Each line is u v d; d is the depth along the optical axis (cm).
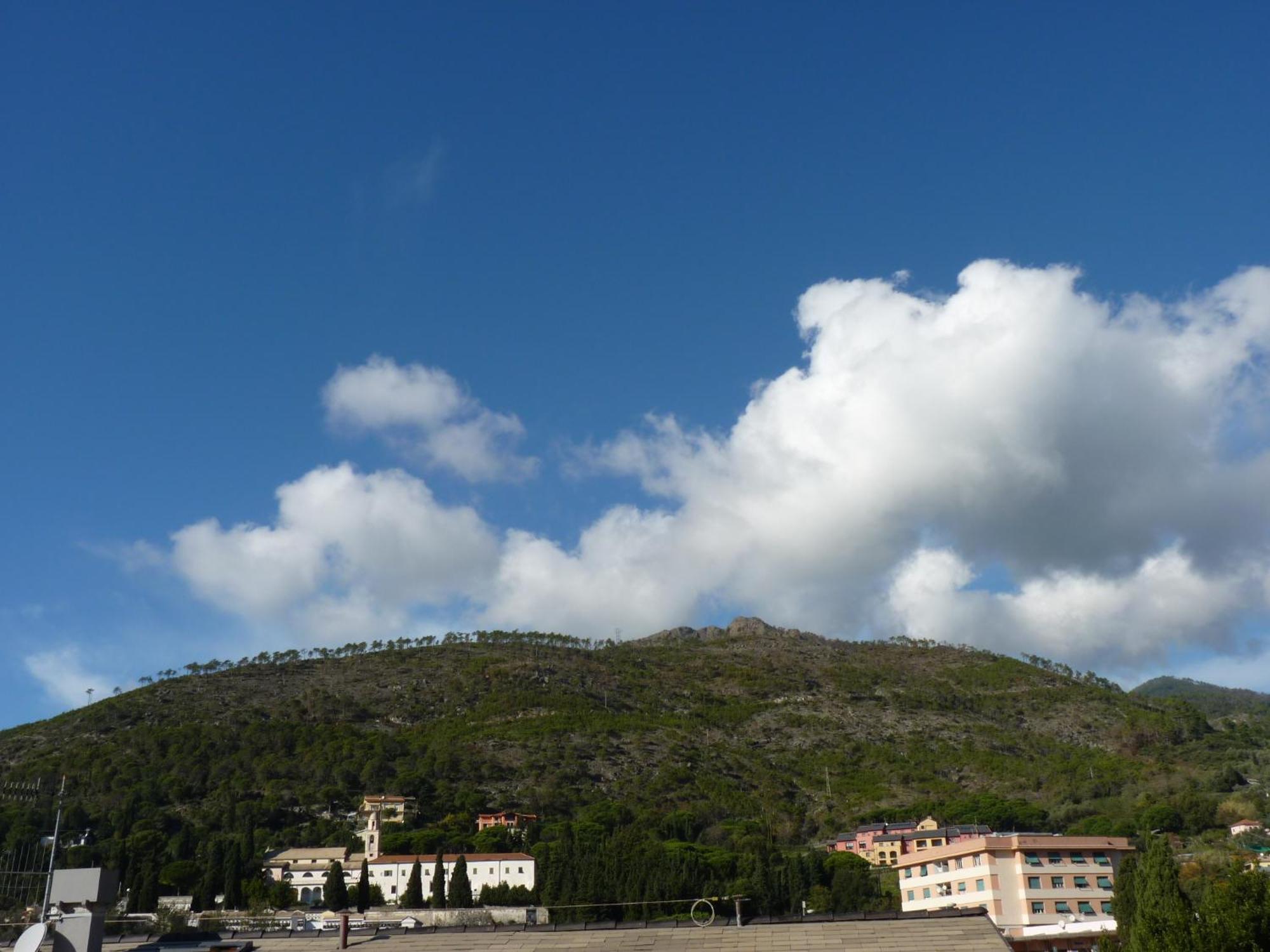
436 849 19600
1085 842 11238
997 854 10981
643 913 12419
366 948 3603
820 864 15675
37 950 3067
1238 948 4384
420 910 13175
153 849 15588
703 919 3616
